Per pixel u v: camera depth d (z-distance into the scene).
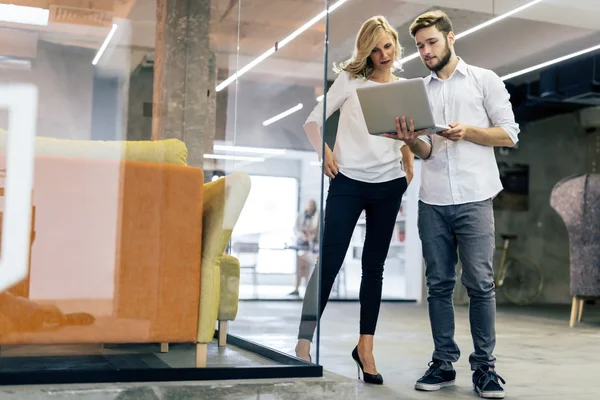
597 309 8.61
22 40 1.79
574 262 5.82
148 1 2.01
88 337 1.83
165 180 1.95
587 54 8.23
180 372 1.92
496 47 8.11
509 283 10.05
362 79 2.75
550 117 10.59
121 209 1.90
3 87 1.78
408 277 9.77
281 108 2.19
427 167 2.73
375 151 2.71
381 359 3.58
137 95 1.96
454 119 2.70
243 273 2.02
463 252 2.66
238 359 1.99
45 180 1.82
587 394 2.68
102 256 1.87
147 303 1.91
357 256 8.91
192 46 2.35
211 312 1.97
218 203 2.01
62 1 1.85
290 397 1.97
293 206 2.10
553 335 5.16
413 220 9.77
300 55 2.16
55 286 1.81
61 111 1.85
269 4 2.24
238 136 2.24
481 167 2.66
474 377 2.60
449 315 2.72
